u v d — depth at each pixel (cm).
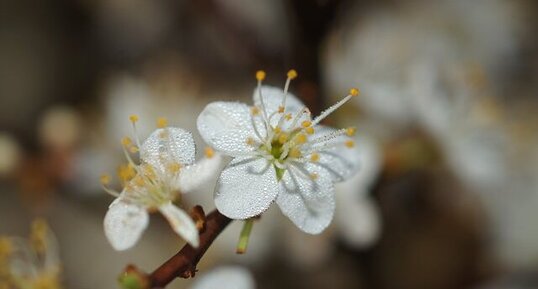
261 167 13
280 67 19
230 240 18
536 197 20
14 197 22
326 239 18
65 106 23
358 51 18
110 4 23
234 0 20
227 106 13
